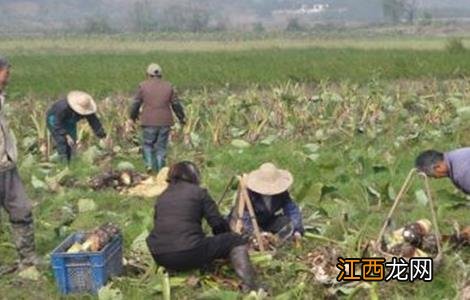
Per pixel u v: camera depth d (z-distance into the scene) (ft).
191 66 121.90
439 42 292.81
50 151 46.96
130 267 25.22
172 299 22.97
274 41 330.34
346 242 25.07
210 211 23.54
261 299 21.97
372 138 47.70
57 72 116.88
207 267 24.31
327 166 37.91
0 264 26.37
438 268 23.31
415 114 57.52
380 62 113.70
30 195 36.83
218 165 41.42
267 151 44.32
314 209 31.55
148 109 41.73
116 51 234.79
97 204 34.42
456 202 31.42
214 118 54.19
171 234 23.12
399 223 29.53
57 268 23.07
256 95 66.39
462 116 50.78
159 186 36.27
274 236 25.82
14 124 54.65
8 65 24.06
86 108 42.22
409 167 39.19
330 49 192.75
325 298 22.36
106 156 45.91
